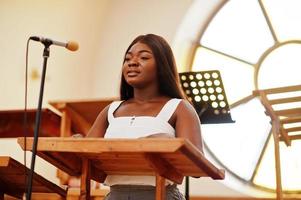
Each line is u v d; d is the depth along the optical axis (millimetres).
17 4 7680
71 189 4777
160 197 2559
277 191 5070
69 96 8109
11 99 7707
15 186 3865
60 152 2592
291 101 5266
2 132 6215
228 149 7887
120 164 2729
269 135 7820
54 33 7980
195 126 2912
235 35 8344
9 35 7680
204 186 7391
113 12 8477
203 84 4668
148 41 3148
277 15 8258
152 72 3096
